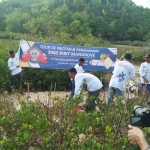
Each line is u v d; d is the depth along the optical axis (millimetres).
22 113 4285
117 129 4043
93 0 69812
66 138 3875
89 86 7508
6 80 11055
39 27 39844
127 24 64688
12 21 55000
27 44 11938
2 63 11039
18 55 11375
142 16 67875
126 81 8133
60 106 4719
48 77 12641
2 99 6176
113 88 8086
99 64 12789
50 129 4051
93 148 3562
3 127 4137
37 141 4027
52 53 12289
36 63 12117
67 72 12781
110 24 63000
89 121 4312
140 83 9188
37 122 3975
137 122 2604
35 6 65812
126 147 3768
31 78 12586
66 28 38156
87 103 5438
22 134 3662
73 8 68500
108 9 68875
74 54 12555
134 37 62938
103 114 4793
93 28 61625
